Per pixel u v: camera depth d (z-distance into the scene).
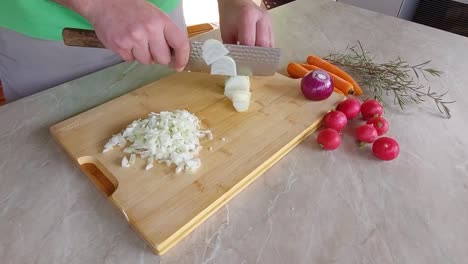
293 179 0.72
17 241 0.60
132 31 0.66
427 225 0.64
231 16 0.94
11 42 0.96
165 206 0.62
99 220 0.63
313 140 0.82
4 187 0.68
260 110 0.85
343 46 1.18
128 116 0.82
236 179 0.68
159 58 0.72
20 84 1.05
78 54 1.04
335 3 1.48
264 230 0.62
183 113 0.79
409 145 0.80
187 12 2.55
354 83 0.95
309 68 1.01
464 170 0.74
